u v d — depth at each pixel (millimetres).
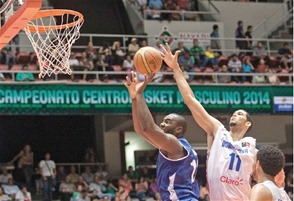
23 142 25422
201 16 28016
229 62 23688
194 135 24281
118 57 22469
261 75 23344
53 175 21078
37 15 9500
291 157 26672
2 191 19719
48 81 20375
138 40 25797
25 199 19750
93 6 28109
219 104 21969
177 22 26688
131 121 23641
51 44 10156
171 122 6625
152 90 21312
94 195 20688
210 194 7055
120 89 21047
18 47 22859
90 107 20703
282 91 22703
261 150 5551
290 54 25359
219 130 7094
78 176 21594
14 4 8953
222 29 27359
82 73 20953
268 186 5414
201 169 24328
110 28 27859
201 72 22797
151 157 25188
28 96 20125
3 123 25250
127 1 28250
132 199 21281
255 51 25109
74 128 26078
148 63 6992
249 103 22297
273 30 28750
